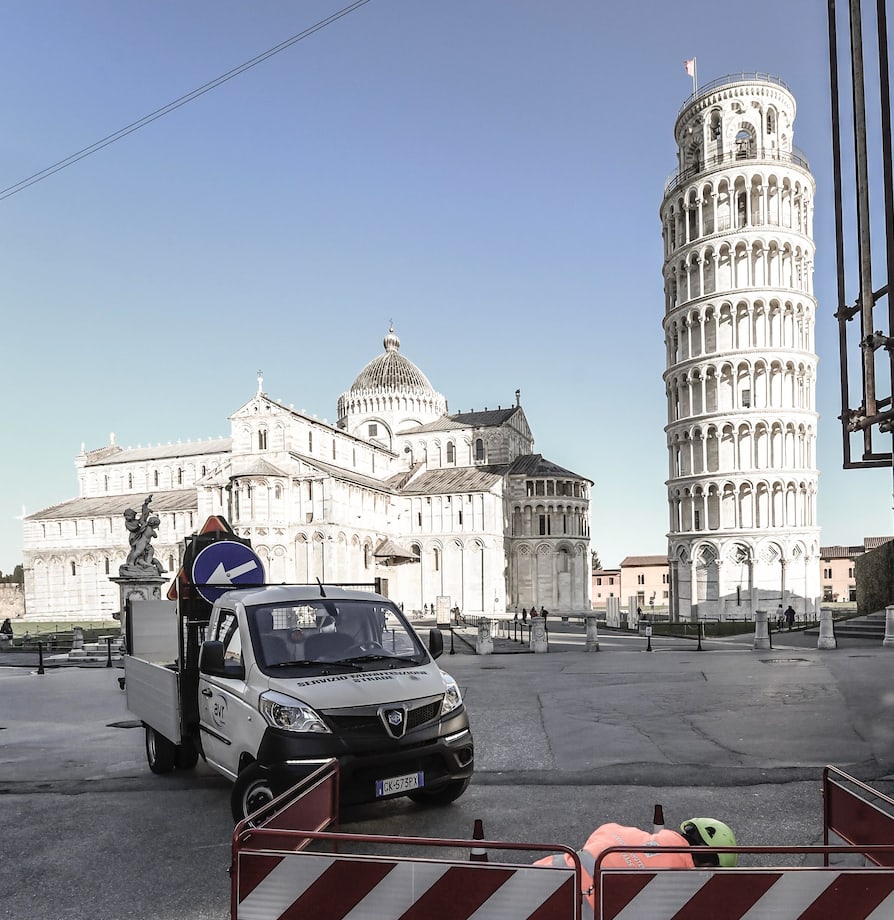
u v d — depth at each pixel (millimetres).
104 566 114875
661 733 16125
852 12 7125
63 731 18984
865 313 6961
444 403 129375
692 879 5305
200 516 98875
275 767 9508
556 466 114062
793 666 26531
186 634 13086
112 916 7863
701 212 83500
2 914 7969
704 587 78750
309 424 99938
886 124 6594
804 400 79188
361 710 9953
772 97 82938
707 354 80438
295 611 11781
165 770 14141
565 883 5352
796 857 8125
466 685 24734
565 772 13180
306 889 5879
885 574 42656
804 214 82438
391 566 107125
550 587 108438
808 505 76812
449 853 9336
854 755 13695
